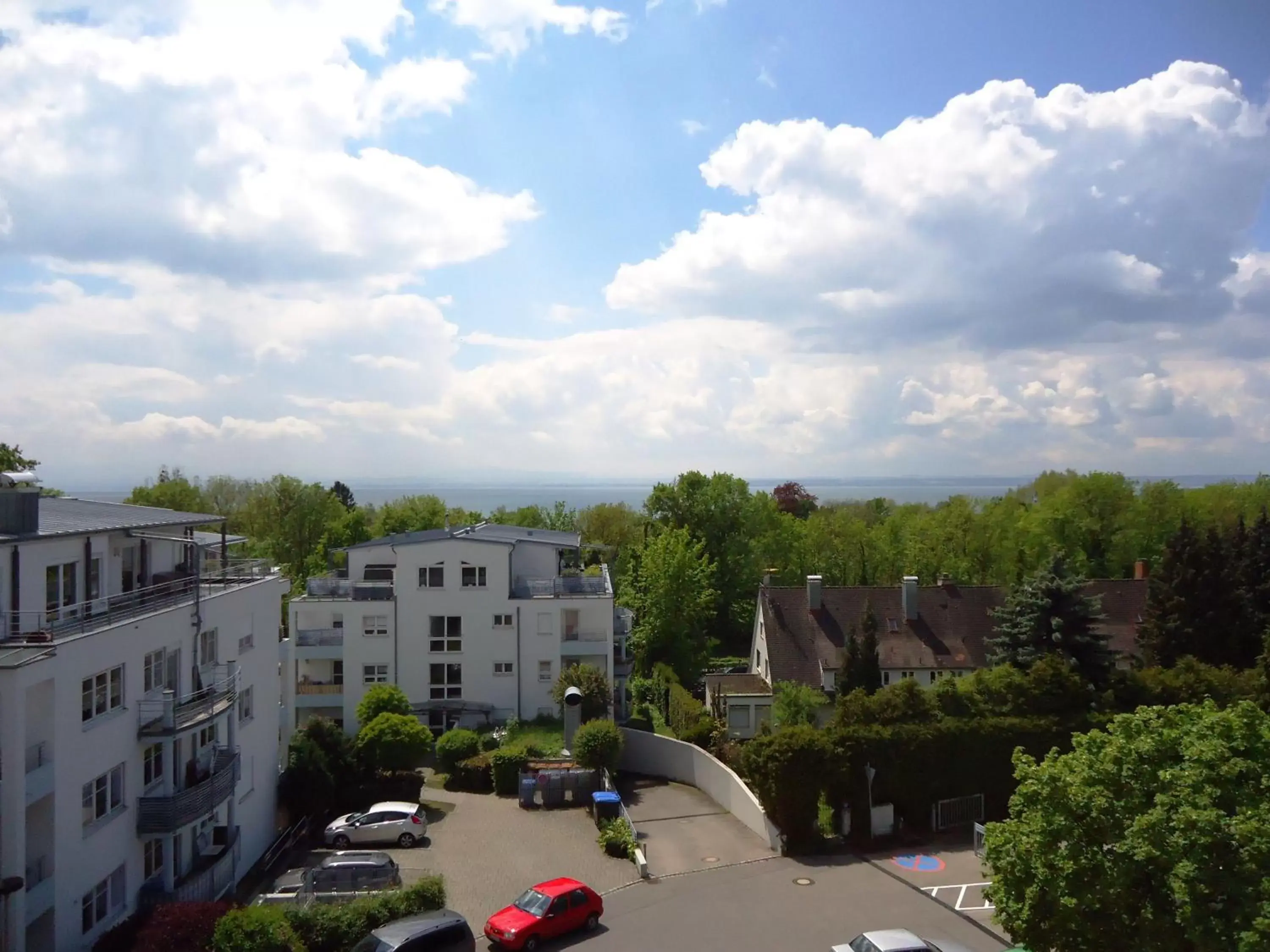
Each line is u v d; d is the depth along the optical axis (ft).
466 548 159.74
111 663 73.15
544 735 147.23
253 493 293.64
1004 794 108.99
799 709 141.59
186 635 86.79
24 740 61.16
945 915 81.66
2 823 59.82
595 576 185.47
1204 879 50.88
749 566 252.83
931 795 106.11
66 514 84.53
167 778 83.61
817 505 435.53
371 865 87.86
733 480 258.98
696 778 131.75
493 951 74.59
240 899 90.48
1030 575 181.16
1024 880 59.93
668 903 85.61
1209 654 145.79
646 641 198.29
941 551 257.75
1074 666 132.77
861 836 102.58
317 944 74.69
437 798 128.06
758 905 84.79
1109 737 62.54
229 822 93.86
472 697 159.22
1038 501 297.53
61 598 76.38
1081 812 58.13
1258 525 168.45
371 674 158.81
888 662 167.43
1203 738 57.16
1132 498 259.80
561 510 335.06
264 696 108.06
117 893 75.25
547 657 160.25
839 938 76.74
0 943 58.59
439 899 80.59
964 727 107.96
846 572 264.72
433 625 159.63
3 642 66.33
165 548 99.30
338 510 299.99
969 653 169.68
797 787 100.22
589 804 123.13
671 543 204.54
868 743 103.76
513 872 96.48
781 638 172.04
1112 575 249.14
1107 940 56.39
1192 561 149.89
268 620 109.91
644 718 175.94
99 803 72.33
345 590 162.81
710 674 192.13
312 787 115.34
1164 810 54.44
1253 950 47.21
